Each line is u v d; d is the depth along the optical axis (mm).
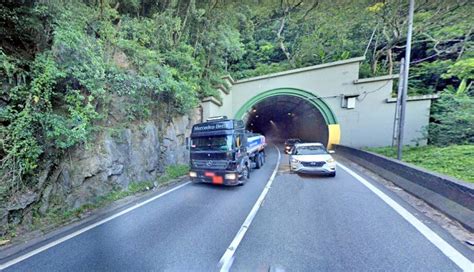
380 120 20375
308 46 26672
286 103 28469
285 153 22203
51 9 5844
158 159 10844
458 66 15664
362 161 13016
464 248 3750
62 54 6125
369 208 5938
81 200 6586
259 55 28531
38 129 5652
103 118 7922
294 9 26594
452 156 11648
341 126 21344
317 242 4145
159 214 5969
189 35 15461
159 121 11828
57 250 4094
